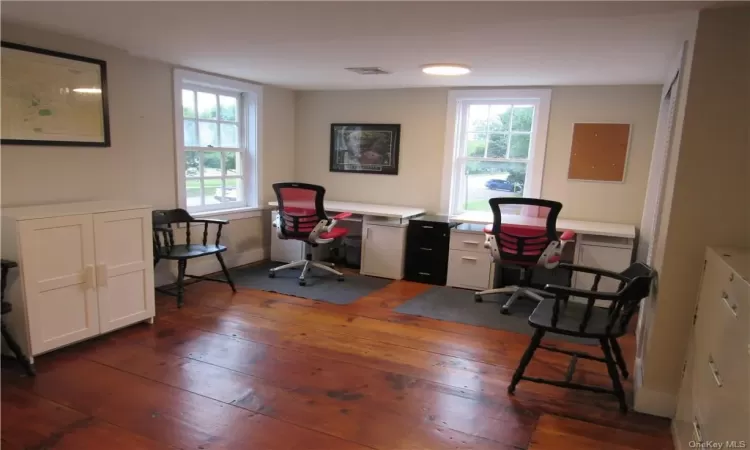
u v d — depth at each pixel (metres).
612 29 2.40
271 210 5.13
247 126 4.82
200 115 4.36
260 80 4.59
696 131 2.03
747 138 1.96
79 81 3.18
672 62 3.00
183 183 4.08
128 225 2.97
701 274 2.09
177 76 3.89
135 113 3.61
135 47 3.29
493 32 2.54
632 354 2.96
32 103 2.94
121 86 3.48
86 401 2.23
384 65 3.60
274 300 3.78
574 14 2.17
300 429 2.06
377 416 2.18
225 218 4.59
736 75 1.96
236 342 2.95
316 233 4.16
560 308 2.54
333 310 3.60
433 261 4.39
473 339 3.12
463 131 4.78
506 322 3.45
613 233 3.72
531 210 4.31
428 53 3.12
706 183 2.04
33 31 2.88
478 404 2.31
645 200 3.94
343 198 5.34
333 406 2.25
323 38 2.80
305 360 2.73
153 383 2.41
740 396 1.36
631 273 2.57
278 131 5.17
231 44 3.05
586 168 4.27
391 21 2.39
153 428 2.04
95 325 2.83
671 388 2.20
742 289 1.45
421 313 3.59
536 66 3.42
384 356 2.82
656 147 3.69
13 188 2.90
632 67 3.32
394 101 4.93
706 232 2.06
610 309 2.35
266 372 2.57
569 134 4.30
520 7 2.09
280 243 4.99
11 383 2.38
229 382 2.45
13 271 2.47
